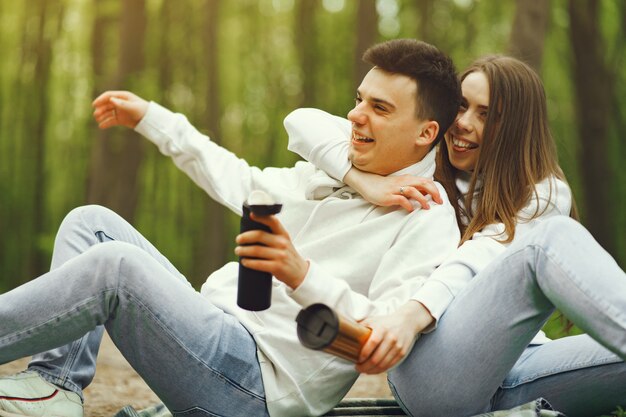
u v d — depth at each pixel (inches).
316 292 91.7
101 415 141.3
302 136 118.5
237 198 126.4
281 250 87.7
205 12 650.8
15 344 93.7
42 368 105.0
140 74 591.5
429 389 99.7
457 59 609.3
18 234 792.3
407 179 110.8
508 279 94.3
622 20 591.5
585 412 110.7
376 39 506.6
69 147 786.8
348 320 86.6
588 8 559.5
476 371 97.4
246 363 100.7
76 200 793.6
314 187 115.9
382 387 181.8
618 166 609.6
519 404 111.3
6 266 798.5
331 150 115.4
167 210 785.6
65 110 782.5
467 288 98.7
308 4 700.0
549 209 123.1
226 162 128.8
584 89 557.0
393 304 99.4
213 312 100.2
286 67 757.9
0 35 754.2
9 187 776.3
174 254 786.8
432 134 112.1
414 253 105.1
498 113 128.0
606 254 90.2
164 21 678.5
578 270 88.4
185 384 98.7
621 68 606.2
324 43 701.3
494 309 95.3
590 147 553.6
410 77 109.6
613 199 607.2
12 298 93.9
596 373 106.5
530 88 129.9
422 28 620.4
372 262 107.7
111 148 581.0
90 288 94.3
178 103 681.6
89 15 756.0
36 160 762.8
